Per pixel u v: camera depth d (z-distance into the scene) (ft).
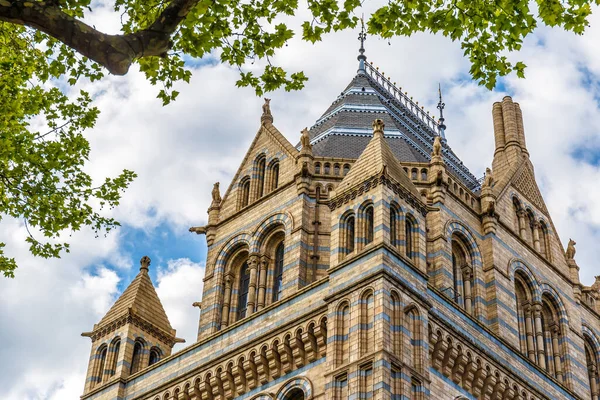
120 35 72.64
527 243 180.65
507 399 150.10
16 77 112.57
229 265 174.50
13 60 112.27
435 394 137.59
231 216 180.14
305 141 175.94
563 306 179.11
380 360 128.06
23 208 113.70
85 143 116.78
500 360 151.33
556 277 182.70
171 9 74.54
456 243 168.96
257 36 95.96
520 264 175.52
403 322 134.21
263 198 176.24
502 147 206.28
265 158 184.14
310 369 140.36
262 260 169.37
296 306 146.61
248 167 186.09
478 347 147.13
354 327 133.80
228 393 149.69
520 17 94.12
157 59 96.43
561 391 162.61
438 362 140.77
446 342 141.49
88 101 116.88
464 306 163.22
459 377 143.43
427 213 159.84
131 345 172.76
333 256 145.38
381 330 130.62
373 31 97.19
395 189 148.56
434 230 165.17
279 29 95.96
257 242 171.01
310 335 141.49
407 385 129.39
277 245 171.12
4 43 113.80
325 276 149.89
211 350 155.02
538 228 188.55
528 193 191.21
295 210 167.94
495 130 210.59
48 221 114.52
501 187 184.44
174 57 96.94
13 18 69.36
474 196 177.58
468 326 148.25
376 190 146.61
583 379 173.78
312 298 145.07
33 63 112.57
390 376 128.47
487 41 96.89
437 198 169.17
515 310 168.25
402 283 137.28
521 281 175.11
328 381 132.57
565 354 173.17
